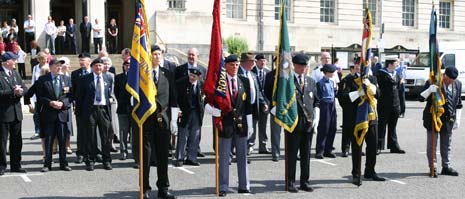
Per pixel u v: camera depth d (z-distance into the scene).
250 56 11.94
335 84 15.01
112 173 12.42
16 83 12.25
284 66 10.61
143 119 9.89
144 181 10.19
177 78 13.50
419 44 51.56
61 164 12.66
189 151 13.31
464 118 23.58
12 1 36.38
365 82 11.18
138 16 9.96
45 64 14.12
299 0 46.72
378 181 11.79
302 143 10.87
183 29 37.59
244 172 10.65
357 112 11.31
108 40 34.59
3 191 10.71
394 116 15.00
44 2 33.56
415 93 32.81
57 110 12.48
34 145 16.06
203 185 11.31
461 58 33.12
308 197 10.39
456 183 11.63
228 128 10.38
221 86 10.32
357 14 49.31
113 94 14.09
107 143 12.85
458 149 15.89
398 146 15.21
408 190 10.99
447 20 53.44
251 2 44.44
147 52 9.95
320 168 13.11
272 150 13.86
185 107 13.04
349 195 10.57
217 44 10.38
